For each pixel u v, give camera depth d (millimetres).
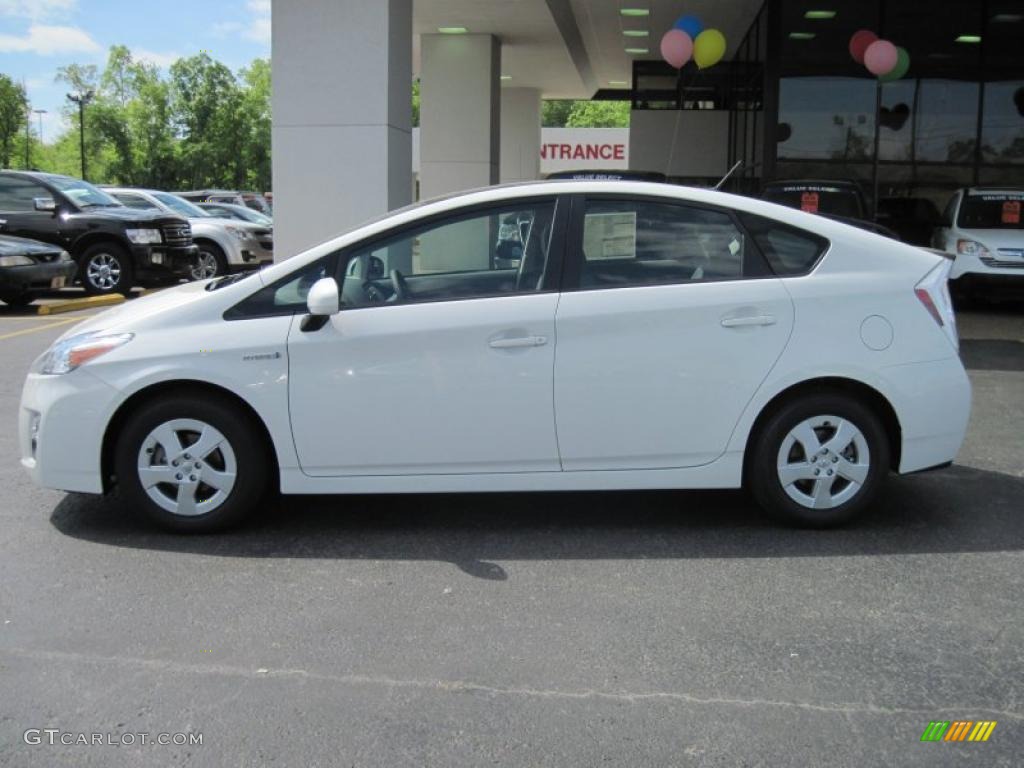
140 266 15281
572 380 4617
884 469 4832
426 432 4641
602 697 3277
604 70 24219
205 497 4789
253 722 3125
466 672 3447
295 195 11102
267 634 3740
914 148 16281
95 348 4684
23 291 13242
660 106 22891
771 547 4688
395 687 3342
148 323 4707
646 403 4652
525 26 17406
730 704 3238
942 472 5980
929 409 4773
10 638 3695
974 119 16203
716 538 4816
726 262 4758
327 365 4594
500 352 4598
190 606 3992
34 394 4789
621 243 4746
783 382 4676
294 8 10836
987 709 3221
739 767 2885
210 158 75125
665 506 5336
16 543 4707
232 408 4676
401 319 4617
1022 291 12750
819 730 3086
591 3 17188
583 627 3809
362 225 4941
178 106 75938
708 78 21781
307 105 10969
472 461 4680
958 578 4305
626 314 4621
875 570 4395
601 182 4840
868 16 16000
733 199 4805
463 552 4629
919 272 4852
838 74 16141
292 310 4688
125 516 5109
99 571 4359
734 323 4648
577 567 4434
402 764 2898
